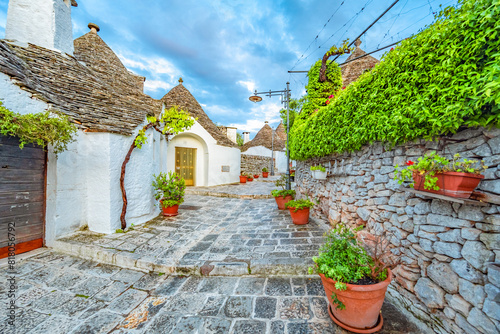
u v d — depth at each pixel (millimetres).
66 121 3607
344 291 1912
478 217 1620
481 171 1616
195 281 2984
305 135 5199
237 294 2664
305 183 6598
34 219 3760
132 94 6988
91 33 7891
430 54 1793
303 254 3391
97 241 3951
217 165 12039
